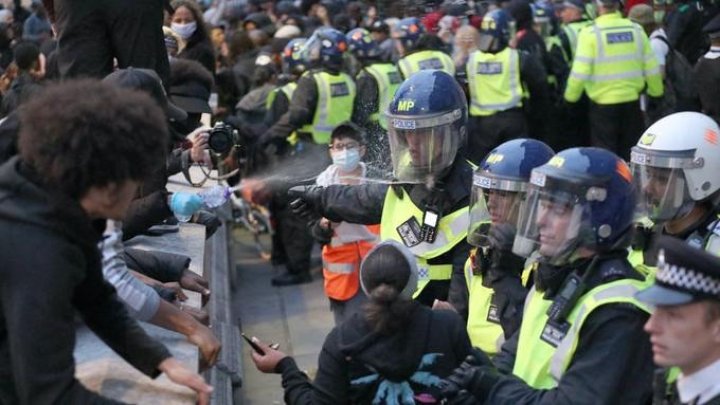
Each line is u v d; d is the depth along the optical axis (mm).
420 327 4000
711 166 4512
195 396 3598
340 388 4051
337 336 4047
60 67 5719
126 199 3016
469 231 4508
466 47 11234
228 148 5551
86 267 3084
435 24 12250
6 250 2848
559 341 3590
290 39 12094
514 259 4371
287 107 10234
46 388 2848
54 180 2906
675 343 2982
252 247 11898
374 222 5324
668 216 4527
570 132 11836
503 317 4375
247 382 7754
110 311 3385
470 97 10945
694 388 3000
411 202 4969
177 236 5816
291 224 10172
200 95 7000
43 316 2830
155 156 3012
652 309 3361
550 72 12156
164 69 5895
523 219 3770
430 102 4809
